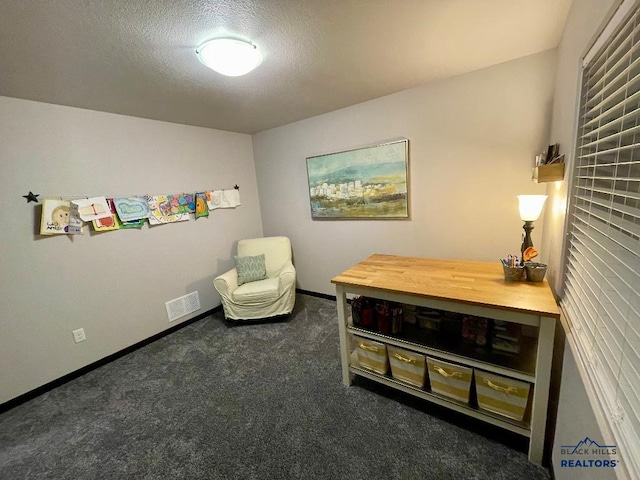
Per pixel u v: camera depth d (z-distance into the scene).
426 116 2.37
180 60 1.60
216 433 1.63
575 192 1.23
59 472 1.47
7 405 1.96
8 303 1.97
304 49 1.60
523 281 1.54
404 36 1.54
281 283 2.90
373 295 1.68
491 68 2.04
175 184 2.91
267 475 1.37
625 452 0.63
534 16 1.41
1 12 1.10
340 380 2.01
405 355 1.66
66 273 2.21
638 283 0.68
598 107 0.98
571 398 1.02
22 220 2.01
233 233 3.51
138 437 1.64
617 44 0.84
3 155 1.92
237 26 1.34
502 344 1.46
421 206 2.56
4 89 1.81
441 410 1.69
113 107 2.28
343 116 2.82
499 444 1.45
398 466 1.37
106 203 2.40
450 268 1.86
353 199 2.93
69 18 1.18
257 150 3.63
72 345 2.26
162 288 2.83
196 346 2.61
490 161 2.17
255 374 2.14
